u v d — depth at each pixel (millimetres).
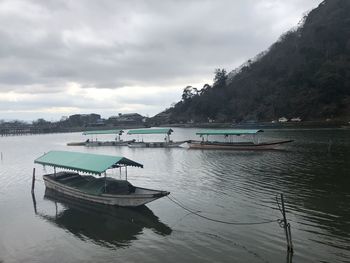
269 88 182500
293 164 54531
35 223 31219
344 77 148375
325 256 22172
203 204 34094
